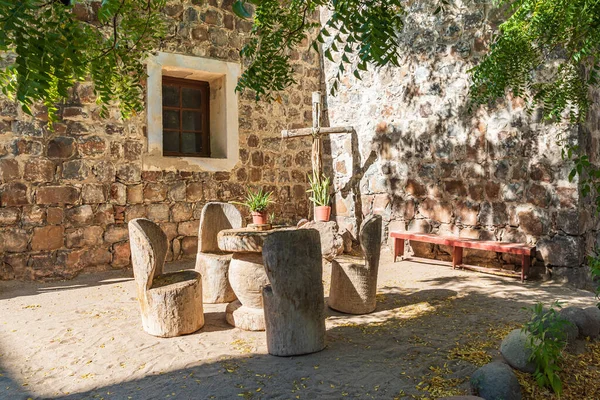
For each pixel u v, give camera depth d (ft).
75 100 17.94
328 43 24.82
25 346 10.68
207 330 11.83
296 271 9.89
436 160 20.35
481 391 7.79
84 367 9.46
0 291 15.69
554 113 14.03
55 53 4.57
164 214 20.08
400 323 12.26
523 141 17.61
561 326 9.17
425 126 20.68
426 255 20.80
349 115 23.97
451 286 16.39
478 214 19.01
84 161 18.17
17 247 16.79
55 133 17.53
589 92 16.49
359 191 23.58
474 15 19.03
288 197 24.17
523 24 11.48
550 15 10.56
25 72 4.41
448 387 8.39
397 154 21.79
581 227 16.57
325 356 9.96
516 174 17.84
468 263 19.44
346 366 9.39
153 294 11.23
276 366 9.42
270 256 9.85
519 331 9.25
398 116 21.68
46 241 17.35
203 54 21.03
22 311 13.47
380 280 17.58
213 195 21.47
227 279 14.56
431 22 20.30
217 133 22.25
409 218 21.43
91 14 17.72
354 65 23.50
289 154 24.26
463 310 13.38
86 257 18.22
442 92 20.07
